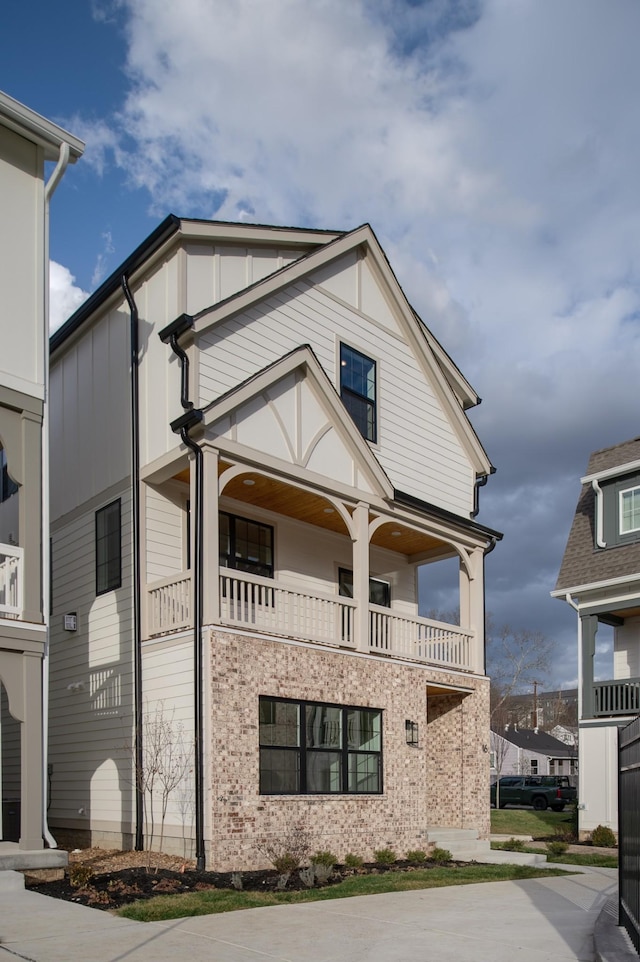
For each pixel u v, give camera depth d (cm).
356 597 1698
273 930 907
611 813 2139
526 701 8119
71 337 1877
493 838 2006
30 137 1394
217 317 1525
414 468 1967
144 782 1430
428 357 2045
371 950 826
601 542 2359
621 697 2197
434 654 1923
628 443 2478
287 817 1428
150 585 1529
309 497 1719
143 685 1500
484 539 2053
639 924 735
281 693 1472
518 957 801
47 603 1309
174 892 1112
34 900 1025
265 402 1577
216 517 1441
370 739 1659
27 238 1385
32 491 1322
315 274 1809
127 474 1634
